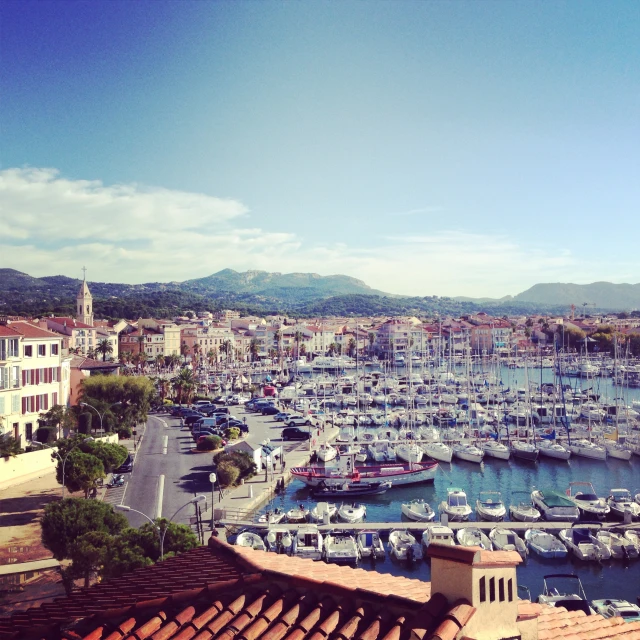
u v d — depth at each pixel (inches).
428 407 5157.5
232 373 7682.1
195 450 3378.4
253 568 482.3
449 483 3043.8
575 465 3371.1
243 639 385.7
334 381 6663.4
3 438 2524.6
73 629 435.5
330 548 2018.9
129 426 3661.4
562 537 2119.8
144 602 445.1
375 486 2807.6
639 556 2015.3
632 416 4461.1
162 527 1448.1
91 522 1557.6
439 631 335.9
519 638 374.0
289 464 3250.5
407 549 2000.5
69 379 3634.4
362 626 384.2
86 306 7770.7
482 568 363.9
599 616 500.4
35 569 1683.1
